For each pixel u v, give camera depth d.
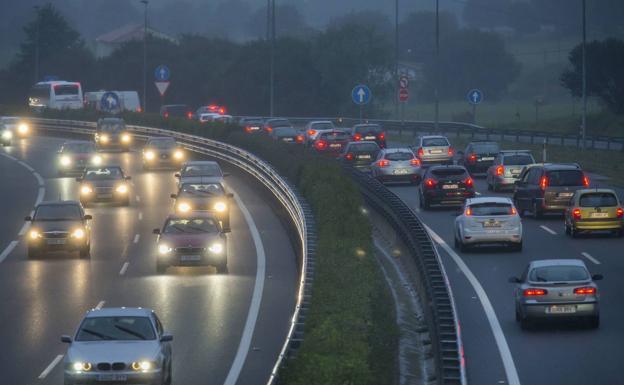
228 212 117.50
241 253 100.19
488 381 51.62
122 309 54.12
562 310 62.16
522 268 84.50
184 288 82.50
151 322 52.91
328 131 186.62
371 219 114.75
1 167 187.38
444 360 49.00
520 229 92.31
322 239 75.62
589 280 62.94
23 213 131.25
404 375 55.50
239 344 62.84
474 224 92.38
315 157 130.38
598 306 62.41
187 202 117.00
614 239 99.00
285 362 41.41
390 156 148.62
